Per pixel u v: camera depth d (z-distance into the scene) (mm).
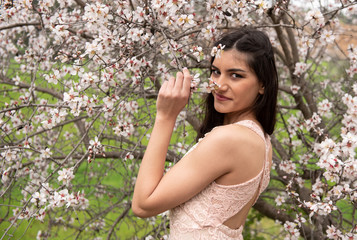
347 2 2174
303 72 2426
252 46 974
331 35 1705
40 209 1515
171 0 1322
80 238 2854
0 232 2768
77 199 1522
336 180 1554
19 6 1771
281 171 2564
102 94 1813
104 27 1438
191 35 1952
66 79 1864
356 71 2158
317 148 2029
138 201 929
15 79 2277
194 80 1137
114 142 2748
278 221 2762
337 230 1718
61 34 1629
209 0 1570
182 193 907
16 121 2080
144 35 1568
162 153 963
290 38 2475
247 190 959
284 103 3426
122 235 3652
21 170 2420
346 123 1802
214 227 955
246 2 1637
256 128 998
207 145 915
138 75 1622
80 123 2854
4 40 2479
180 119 2195
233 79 996
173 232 1013
